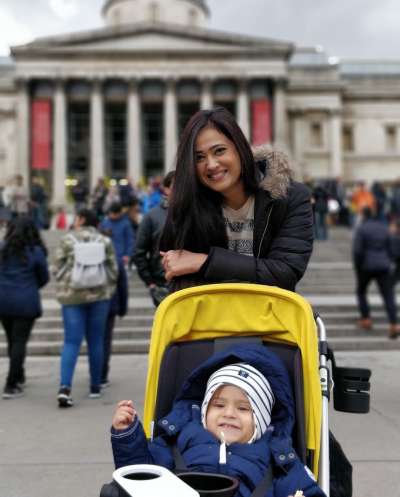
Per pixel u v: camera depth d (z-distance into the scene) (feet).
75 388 32.40
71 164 220.64
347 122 237.66
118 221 48.83
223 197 13.53
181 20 264.31
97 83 198.18
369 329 46.32
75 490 17.95
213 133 12.85
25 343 31.40
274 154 13.48
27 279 31.22
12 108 220.02
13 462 20.48
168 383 12.75
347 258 82.17
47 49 196.75
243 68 199.82
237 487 9.62
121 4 265.95
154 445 11.46
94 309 29.78
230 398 11.23
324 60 251.80
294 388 12.14
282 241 12.93
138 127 198.08
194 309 13.10
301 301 12.66
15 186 96.94
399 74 237.86
